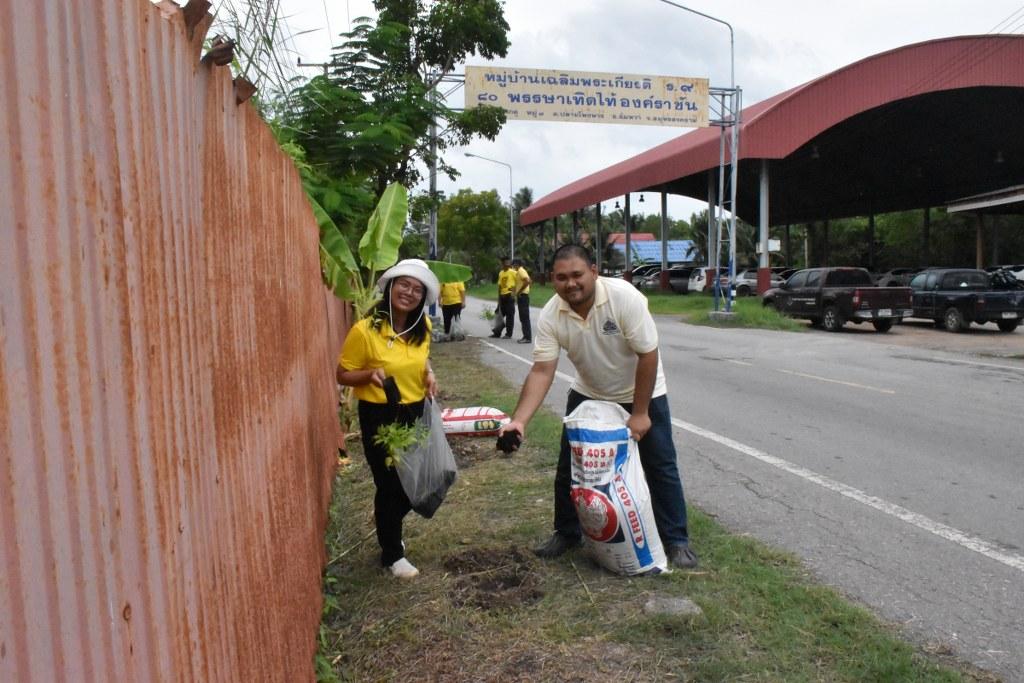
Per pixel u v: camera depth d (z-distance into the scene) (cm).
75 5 121
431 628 357
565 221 7438
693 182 4325
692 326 2225
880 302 1942
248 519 234
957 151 3762
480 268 5797
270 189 310
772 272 3850
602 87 1967
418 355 413
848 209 5238
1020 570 418
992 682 304
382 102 992
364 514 530
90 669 117
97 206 127
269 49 414
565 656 329
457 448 674
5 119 99
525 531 470
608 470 397
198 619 175
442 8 1509
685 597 376
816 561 429
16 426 99
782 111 2733
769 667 314
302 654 304
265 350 279
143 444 144
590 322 405
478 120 1623
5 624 95
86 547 118
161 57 164
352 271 703
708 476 602
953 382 1088
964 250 5047
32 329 105
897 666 310
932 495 552
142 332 146
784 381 1107
